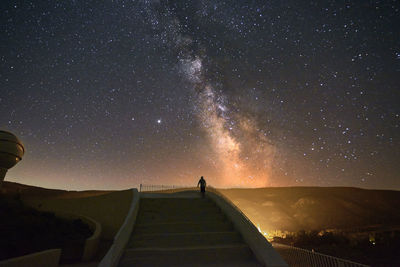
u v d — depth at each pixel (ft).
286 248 25.67
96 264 23.82
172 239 19.35
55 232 27.94
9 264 14.38
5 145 35.04
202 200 29.43
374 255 27.40
